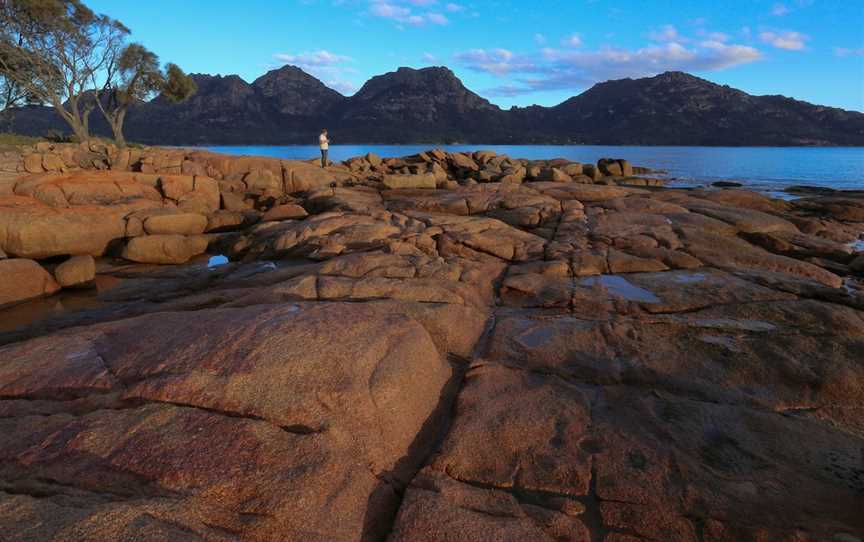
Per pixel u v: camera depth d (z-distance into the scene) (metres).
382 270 9.60
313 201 19.67
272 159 26.08
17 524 2.94
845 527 3.59
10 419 4.12
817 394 5.51
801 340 6.60
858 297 8.38
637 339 6.85
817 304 7.80
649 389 5.68
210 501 3.32
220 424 3.97
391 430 4.43
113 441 3.77
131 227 15.73
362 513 3.55
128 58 41.91
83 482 3.45
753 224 13.51
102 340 5.50
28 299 11.04
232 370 4.56
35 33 37.00
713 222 13.55
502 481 4.07
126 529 2.95
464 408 5.05
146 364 4.80
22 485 3.43
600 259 10.65
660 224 13.45
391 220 13.87
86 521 2.97
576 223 13.80
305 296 8.16
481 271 10.04
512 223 14.91
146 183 19.41
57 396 4.55
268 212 17.28
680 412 5.10
